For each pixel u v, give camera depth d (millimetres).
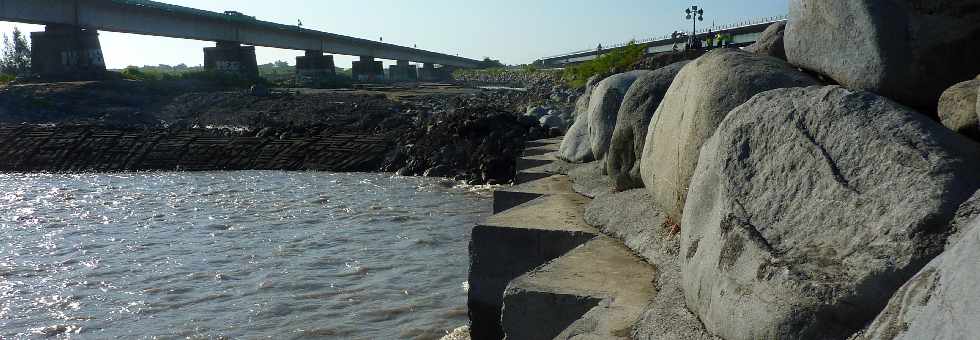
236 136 31609
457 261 12664
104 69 53406
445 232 15273
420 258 12930
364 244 14172
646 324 4031
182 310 10062
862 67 4430
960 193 2904
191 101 48062
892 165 3182
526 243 6297
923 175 3029
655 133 6434
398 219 16875
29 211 18891
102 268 12531
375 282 11336
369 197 20391
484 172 23156
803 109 3797
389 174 25641
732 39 50594
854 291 2834
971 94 3596
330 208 18594
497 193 8727
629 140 7477
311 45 81312
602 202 7082
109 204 19938
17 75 55812
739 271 3445
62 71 50656
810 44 5027
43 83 48062
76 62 50969
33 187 23797
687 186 5164
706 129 5004
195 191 22281
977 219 2559
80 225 16766
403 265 12414
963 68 4117
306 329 9180
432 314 9703
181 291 10992
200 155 29016
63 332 9258
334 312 9852
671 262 4926
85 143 30703
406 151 26859
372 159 27141
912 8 4289
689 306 4004
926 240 2795
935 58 4152
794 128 3760
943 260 2406
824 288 2916
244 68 67438
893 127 3348
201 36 61469
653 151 6383
